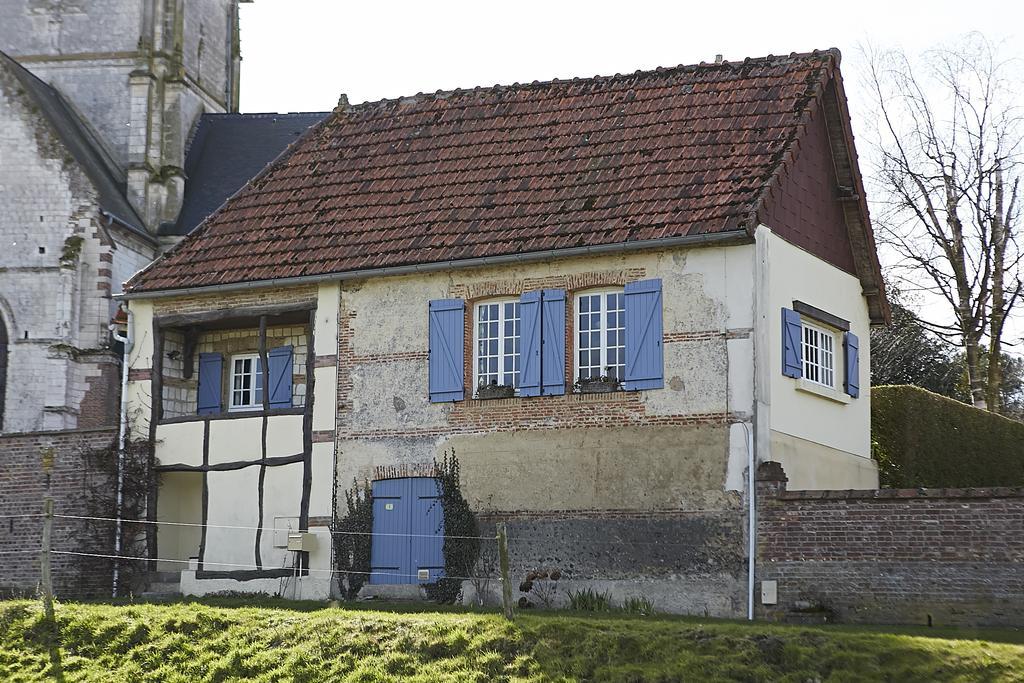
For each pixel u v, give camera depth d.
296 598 26.11
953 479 29.52
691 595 23.17
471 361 25.73
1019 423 30.83
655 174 25.84
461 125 29.28
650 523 23.73
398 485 25.78
